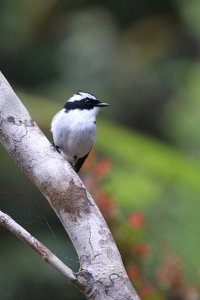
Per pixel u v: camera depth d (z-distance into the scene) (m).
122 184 11.88
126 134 11.98
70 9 20.02
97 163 8.37
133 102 19.30
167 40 20.31
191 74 15.13
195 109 13.89
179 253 10.79
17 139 5.32
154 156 11.80
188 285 8.12
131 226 7.85
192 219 11.65
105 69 19.33
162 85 19.59
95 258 4.92
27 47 18.97
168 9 20.70
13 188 16.06
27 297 14.79
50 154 5.28
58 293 14.79
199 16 16.95
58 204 5.14
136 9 20.69
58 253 15.02
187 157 12.52
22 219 15.80
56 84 18.70
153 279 8.41
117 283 4.83
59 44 19.34
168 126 15.08
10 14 19.06
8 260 15.04
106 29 20.19
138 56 19.91
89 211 5.09
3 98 5.40
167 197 11.95
